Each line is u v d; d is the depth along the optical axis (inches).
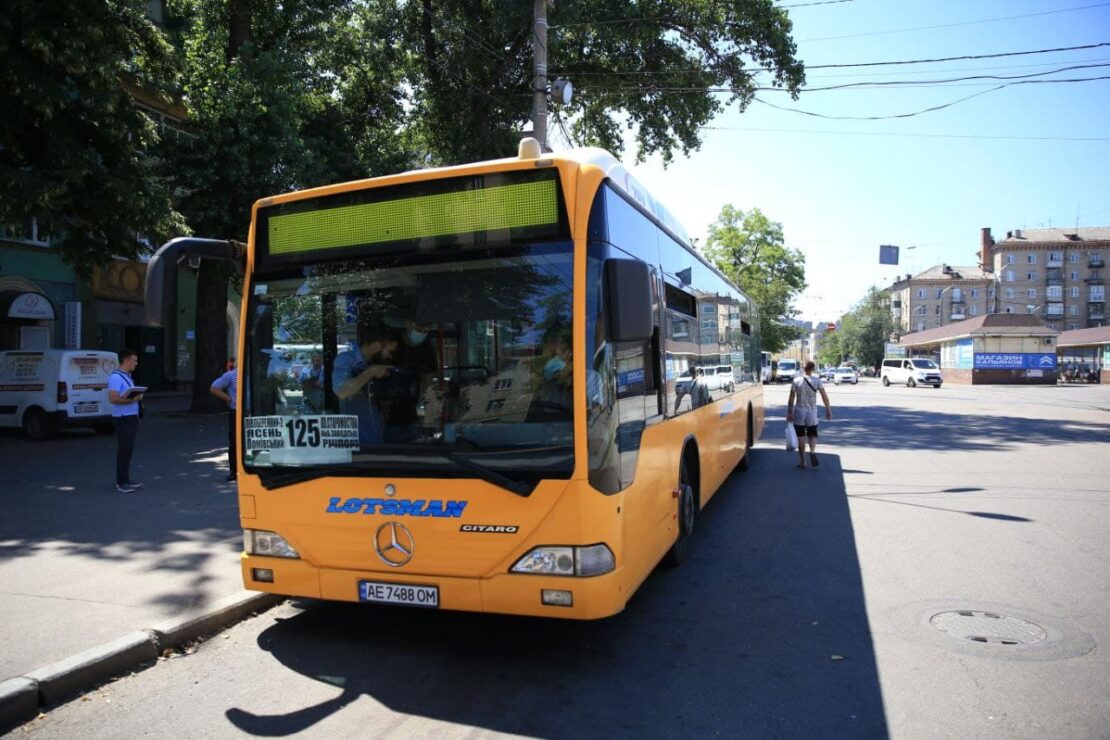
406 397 169.0
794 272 2361.0
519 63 879.7
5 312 756.0
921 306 4448.8
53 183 477.4
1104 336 2190.0
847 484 429.4
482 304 166.6
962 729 142.9
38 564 239.9
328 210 180.2
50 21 469.4
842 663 175.0
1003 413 952.9
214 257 184.7
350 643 189.3
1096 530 310.3
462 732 143.1
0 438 595.8
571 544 155.3
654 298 215.6
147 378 1048.8
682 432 247.9
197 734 143.2
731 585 238.2
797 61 848.9
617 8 810.2
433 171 172.4
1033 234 4229.8
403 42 866.8
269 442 179.2
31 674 156.0
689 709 152.1
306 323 179.3
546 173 165.8
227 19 765.3
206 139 664.4
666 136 964.0
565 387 158.6
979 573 248.5
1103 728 142.8
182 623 187.6
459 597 161.6
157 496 353.7
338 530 170.7
